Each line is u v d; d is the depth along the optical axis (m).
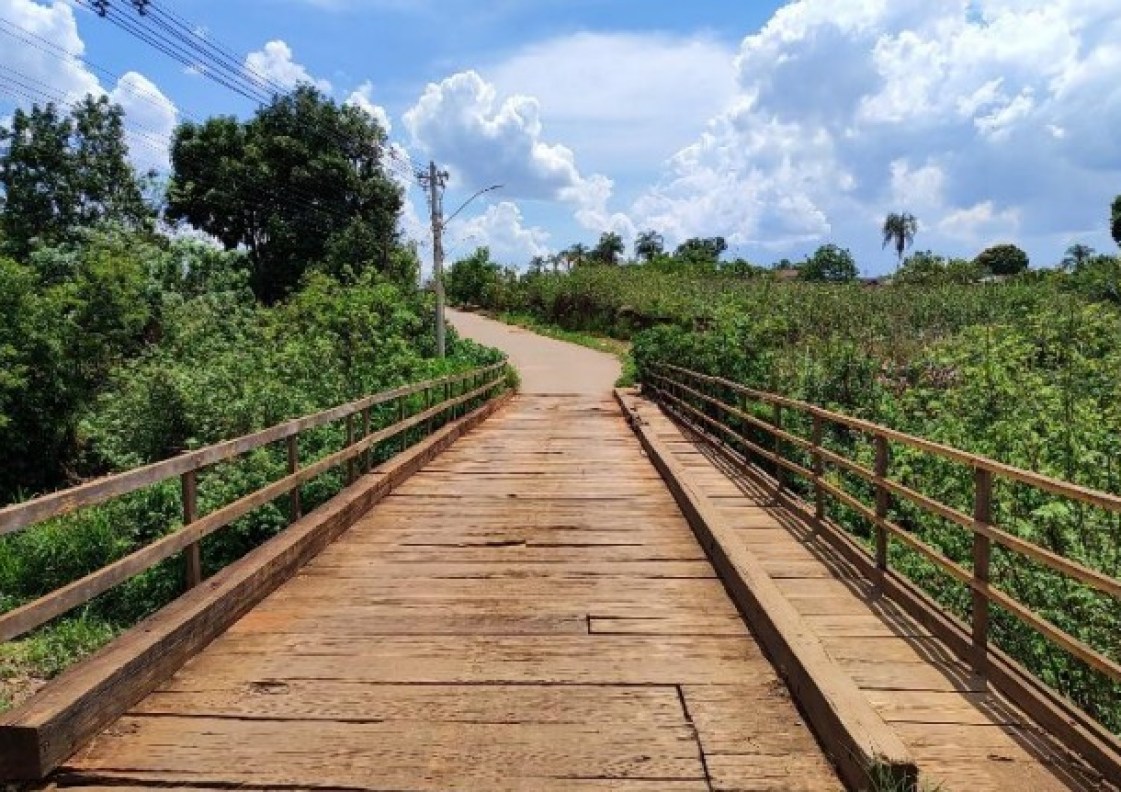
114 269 21.00
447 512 8.73
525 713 4.11
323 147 47.78
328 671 4.61
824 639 4.99
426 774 3.54
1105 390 8.70
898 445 8.42
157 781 3.48
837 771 3.58
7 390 17.73
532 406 22.30
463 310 71.00
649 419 17.41
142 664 4.25
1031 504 6.04
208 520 5.43
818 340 15.80
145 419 13.12
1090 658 3.50
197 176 47.81
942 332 22.06
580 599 5.89
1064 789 3.37
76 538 9.65
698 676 4.57
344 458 8.48
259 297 47.22
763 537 7.42
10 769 3.46
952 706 4.11
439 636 5.16
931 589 6.60
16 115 37.78
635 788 3.45
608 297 47.97
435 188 27.58
